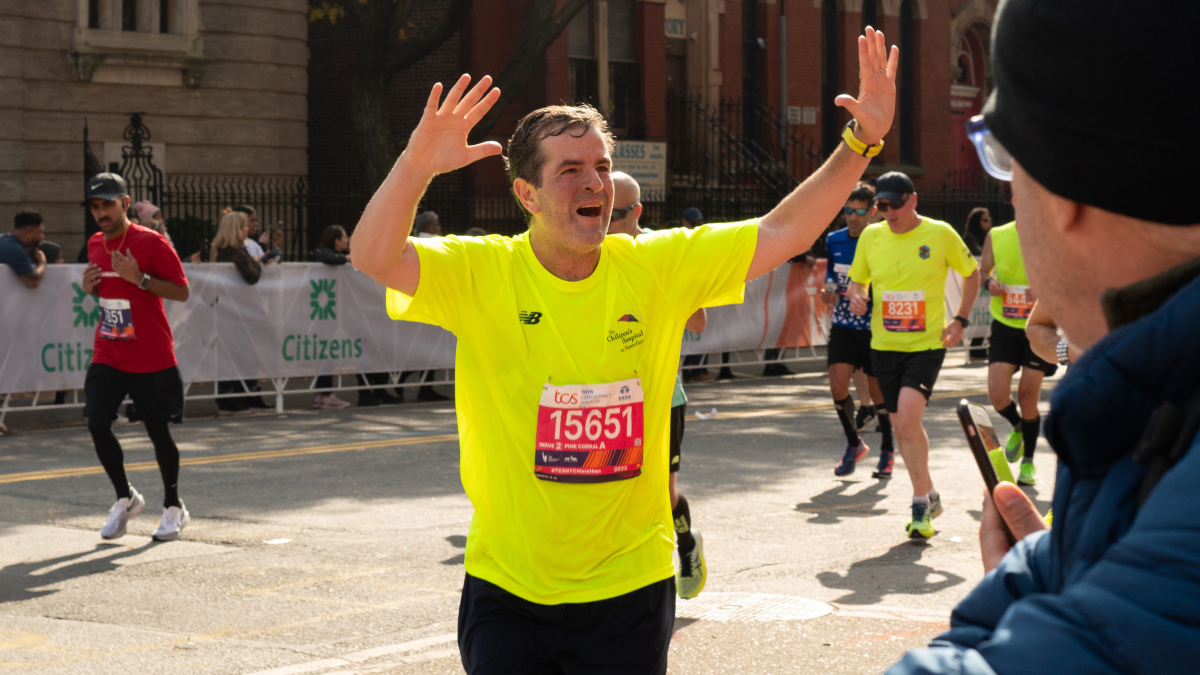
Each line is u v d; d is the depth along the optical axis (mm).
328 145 23406
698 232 2756
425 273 2543
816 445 9922
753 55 24781
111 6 19125
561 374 2596
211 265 11523
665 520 2717
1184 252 833
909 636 4699
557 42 21281
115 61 19031
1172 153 794
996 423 11250
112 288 6539
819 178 2742
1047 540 1022
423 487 8062
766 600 5273
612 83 22688
